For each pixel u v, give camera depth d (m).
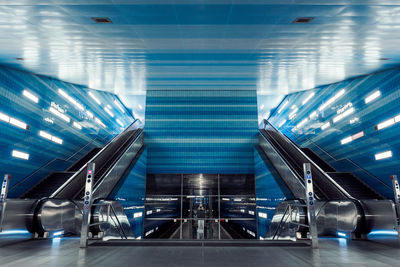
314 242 5.56
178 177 17.69
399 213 7.17
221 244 5.86
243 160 17.80
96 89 17.47
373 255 4.89
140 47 10.16
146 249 5.34
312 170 12.26
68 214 8.47
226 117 18.45
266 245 5.77
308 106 18.75
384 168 11.21
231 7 7.43
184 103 18.69
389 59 10.25
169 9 7.50
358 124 13.03
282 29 8.59
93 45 9.72
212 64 12.28
